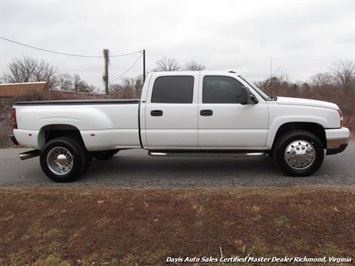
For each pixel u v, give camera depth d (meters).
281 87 19.00
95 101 5.47
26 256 3.04
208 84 5.29
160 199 4.14
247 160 6.77
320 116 5.13
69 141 5.50
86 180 5.59
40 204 4.14
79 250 3.09
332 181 5.00
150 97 5.35
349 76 18.38
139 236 3.25
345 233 3.13
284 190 4.34
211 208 3.77
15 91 30.83
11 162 7.49
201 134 5.25
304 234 3.15
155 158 7.27
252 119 5.17
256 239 3.10
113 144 5.46
